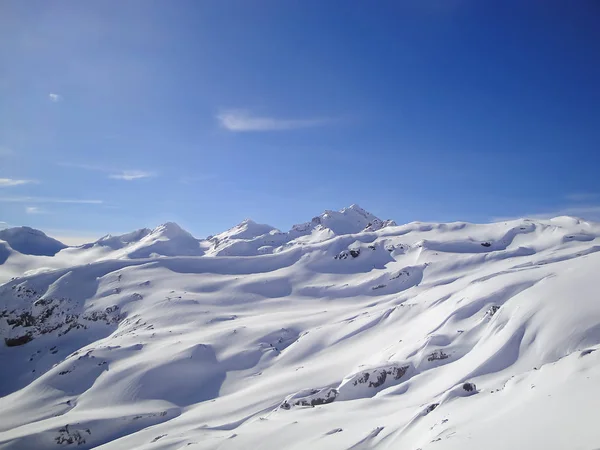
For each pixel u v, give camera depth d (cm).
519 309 4597
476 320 5300
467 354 4591
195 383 6538
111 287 11525
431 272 10888
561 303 4197
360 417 3491
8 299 11356
